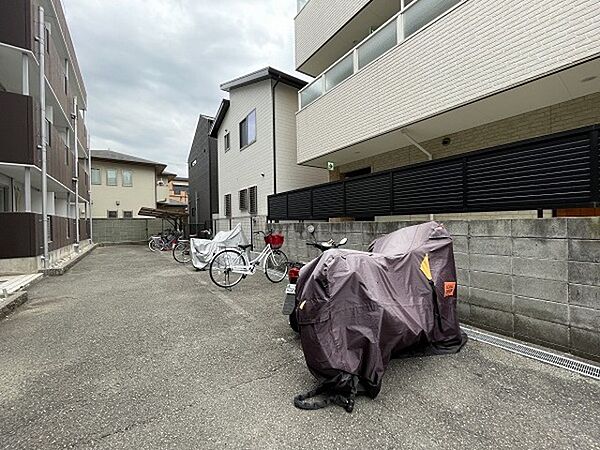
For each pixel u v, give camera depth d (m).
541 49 3.23
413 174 3.79
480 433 1.54
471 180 3.12
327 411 1.74
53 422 1.67
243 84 9.77
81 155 15.20
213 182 14.06
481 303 2.86
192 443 1.50
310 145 7.03
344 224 4.87
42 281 5.79
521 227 2.57
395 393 1.91
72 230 10.90
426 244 2.56
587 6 2.91
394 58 4.91
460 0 3.99
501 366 2.21
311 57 7.57
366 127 5.52
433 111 4.34
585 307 2.21
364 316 1.87
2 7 6.01
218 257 5.21
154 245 13.27
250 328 3.13
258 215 8.70
